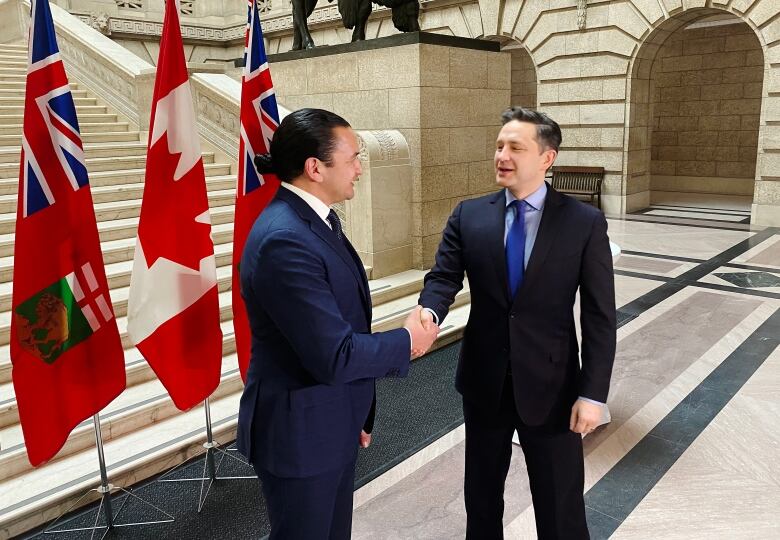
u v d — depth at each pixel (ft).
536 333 7.00
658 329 18.47
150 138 9.98
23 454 10.95
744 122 48.57
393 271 21.95
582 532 7.49
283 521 6.24
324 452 6.04
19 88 29.68
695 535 9.27
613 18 40.29
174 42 9.87
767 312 19.75
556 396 7.08
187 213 10.31
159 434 12.39
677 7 37.50
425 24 50.21
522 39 45.03
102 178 21.33
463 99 22.89
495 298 7.10
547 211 6.98
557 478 7.31
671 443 11.96
